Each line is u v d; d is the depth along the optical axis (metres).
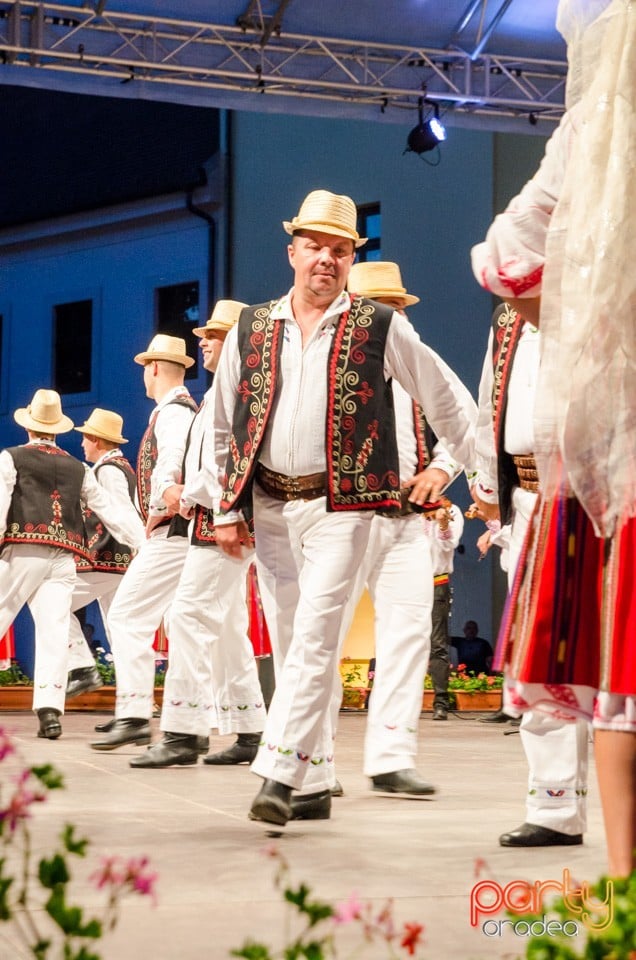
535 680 2.52
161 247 22.77
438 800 5.49
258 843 4.14
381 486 4.86
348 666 14.57
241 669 7.09
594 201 2.65
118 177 23.28
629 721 2.46
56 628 8.85
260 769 4.54
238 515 5.11
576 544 2.55
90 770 6.54
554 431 2.62
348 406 4.88
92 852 3.88
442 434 5.23
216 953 2.62
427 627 5.78
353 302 5.02
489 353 4.66
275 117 21.47
